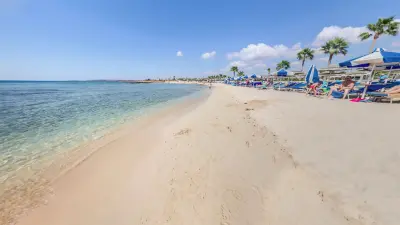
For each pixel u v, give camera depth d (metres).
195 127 7.79
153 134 7.63
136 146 6.27
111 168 4.78
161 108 14.94
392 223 2.24
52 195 3.77
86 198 3.63
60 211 3.32
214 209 2.97
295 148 4.54
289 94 18.34
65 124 9.46
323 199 2.80
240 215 2.80
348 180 3.11
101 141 6.89
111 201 3.50
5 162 5.23
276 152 4.51
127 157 5.40
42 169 4.83
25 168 4.89
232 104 13.94
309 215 2.59
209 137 6.25
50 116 11.50
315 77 16.31
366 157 3.71
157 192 3.59
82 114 12.21
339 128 5.56
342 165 3.55
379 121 6.01
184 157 4.93
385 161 3.48
